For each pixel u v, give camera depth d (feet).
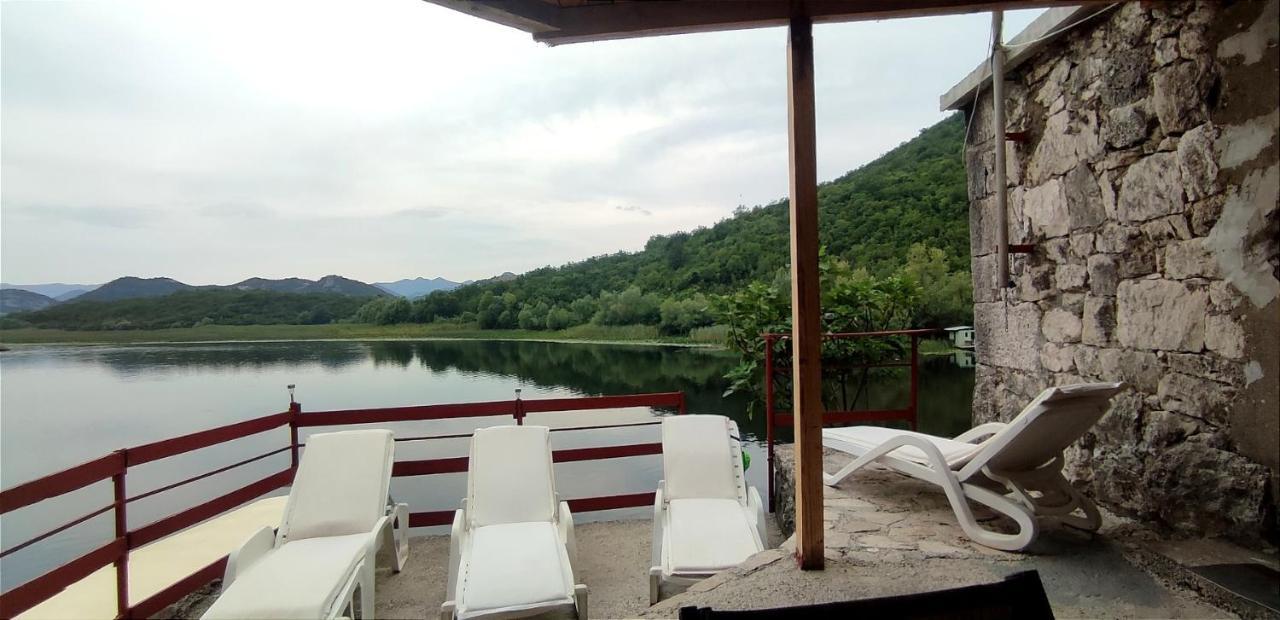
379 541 11.66
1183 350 9.92
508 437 13.07
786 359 19.19
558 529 11.76
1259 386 8.71
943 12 8.27
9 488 8.57
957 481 10.12
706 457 13.00
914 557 9.27
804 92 8.41
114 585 11.90
